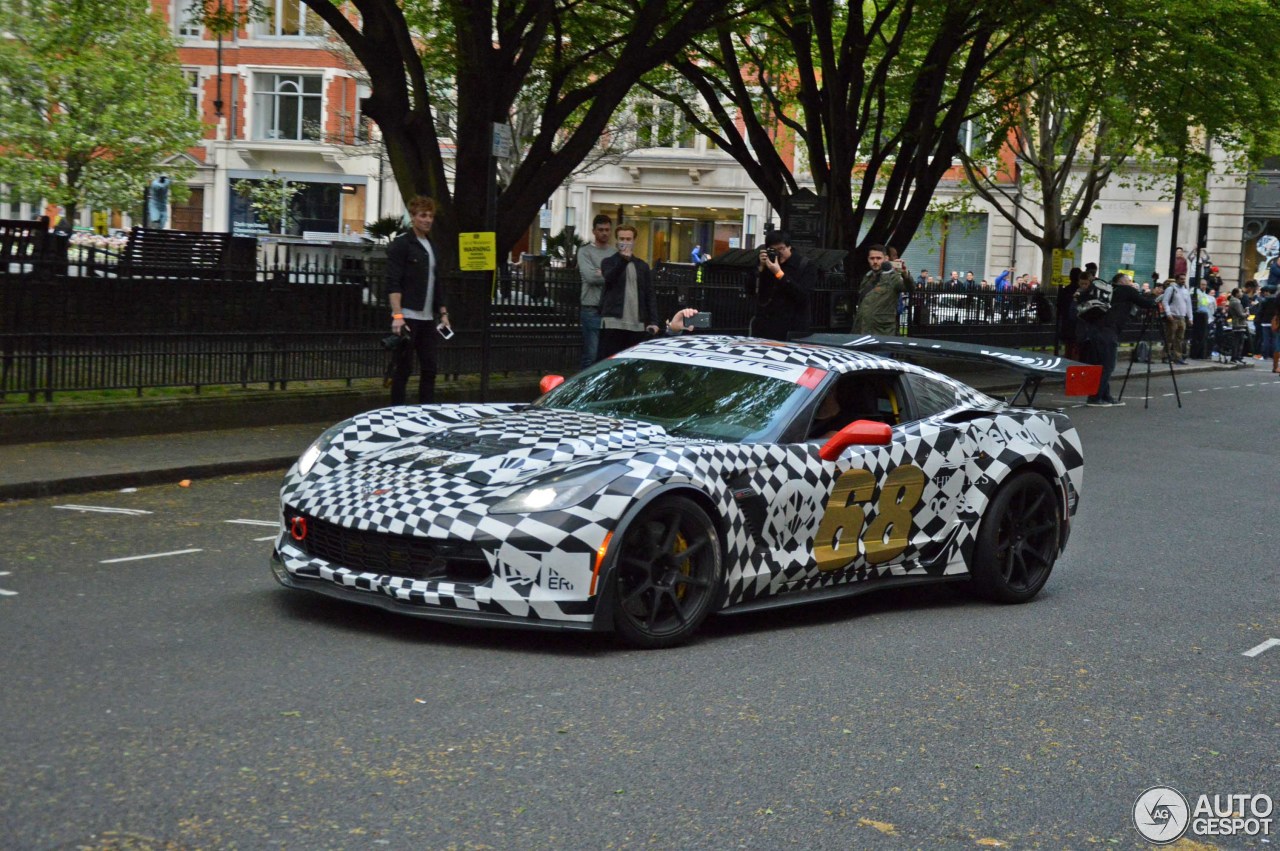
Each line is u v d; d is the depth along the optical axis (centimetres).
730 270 2248
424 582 579
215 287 1278
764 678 580
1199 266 3575
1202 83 2384
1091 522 1055
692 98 3212
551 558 572
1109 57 2392
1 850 359
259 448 1162
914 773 474
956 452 742
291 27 5019
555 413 695
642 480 596
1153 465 1407
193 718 479
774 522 655
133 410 1182
